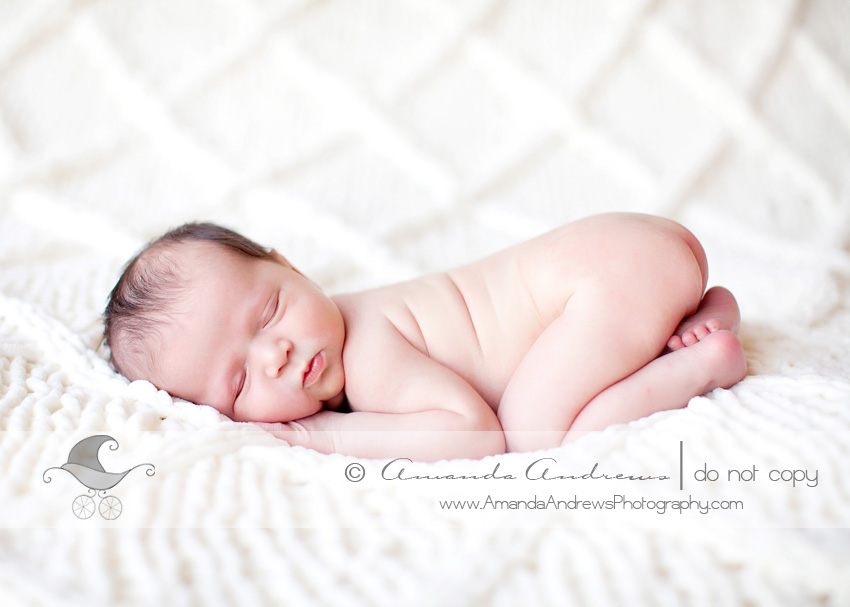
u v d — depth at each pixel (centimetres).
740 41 205
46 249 162
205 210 181
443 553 69
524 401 97
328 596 64
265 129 198
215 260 105
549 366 96
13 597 63
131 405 95
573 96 199
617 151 193
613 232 104
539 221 179
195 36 205
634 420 92
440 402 99
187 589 64
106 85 199
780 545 65
